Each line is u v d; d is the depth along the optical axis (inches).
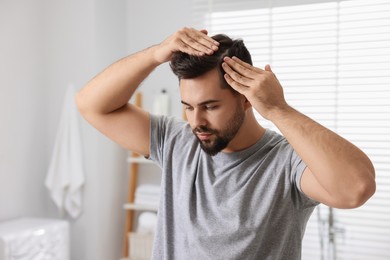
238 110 39.2
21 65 115.6
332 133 33.8
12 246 96.3
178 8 121.2
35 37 119.5
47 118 123.5
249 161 41.2
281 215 39.9
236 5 113.3
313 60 106.5
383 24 99.7
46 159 124.2
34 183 121.0
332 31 104.4
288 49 108.5
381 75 100.4
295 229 41.1
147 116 48.3
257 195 40.1
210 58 37.0
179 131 46.7
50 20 121.4
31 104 119.0
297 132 33.8
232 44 39.8
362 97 102.7
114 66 44.4
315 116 106.7
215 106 38.0
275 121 35.0
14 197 114.7
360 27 101.3
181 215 43.6
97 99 45.1
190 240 42.4
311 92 106.7
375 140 102.0
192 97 37.9
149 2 124.9
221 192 41.4
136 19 127.0
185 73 37.4
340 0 102.8
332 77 104.3
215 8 115.9
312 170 33.4
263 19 110.7
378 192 101.8
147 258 114.8
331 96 105.3
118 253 127.2
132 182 121.5
